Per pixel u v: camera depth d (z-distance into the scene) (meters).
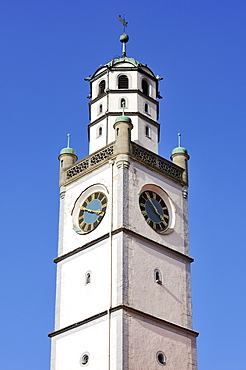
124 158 68.50
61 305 67.19
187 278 68.81
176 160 75.00
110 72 77.38
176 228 70.19
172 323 64.88
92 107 77.19
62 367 64.00
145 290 64.31
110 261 64.50
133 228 66.19
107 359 60.50
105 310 62.53
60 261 69.50
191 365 64.88
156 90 79.00
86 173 71.50
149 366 61.41
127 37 81.12
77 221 70.31
